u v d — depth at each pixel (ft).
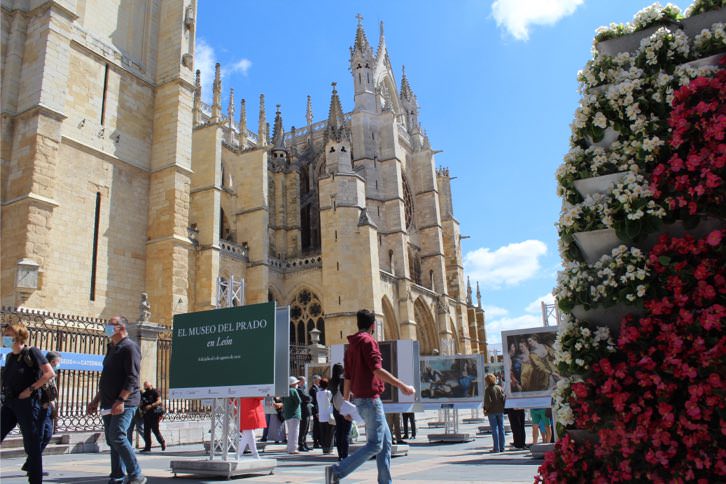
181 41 115.85
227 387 39.58
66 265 92.68
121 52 110.11
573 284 21.59
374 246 170.30
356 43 228.22
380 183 209.26
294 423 65.05
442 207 257.96
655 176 20.52
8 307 68.59
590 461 20.25
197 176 140.97
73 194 96.02
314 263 172.65
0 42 90.22
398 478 37.83
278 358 39.17
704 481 17.51
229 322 40.65
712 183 18.71
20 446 60.18
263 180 164.96
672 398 18.52
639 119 21.67
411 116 277.03
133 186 107.65
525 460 49.88
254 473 40.01
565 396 21.59
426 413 155.33
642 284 19.95
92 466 49.14
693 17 22.98
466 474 39.75
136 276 105.09
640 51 22.68
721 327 17.88
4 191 86.84
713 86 20.03
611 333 21.11
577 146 23.79
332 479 25.95
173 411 83.05
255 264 158.81
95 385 77.66
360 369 27.25
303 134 239.30
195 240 134.92
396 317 188.85
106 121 104.27
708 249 19.04
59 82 90.94
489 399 61.41
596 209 21.75
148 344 76.64
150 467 47.50
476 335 262.67
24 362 31.01
